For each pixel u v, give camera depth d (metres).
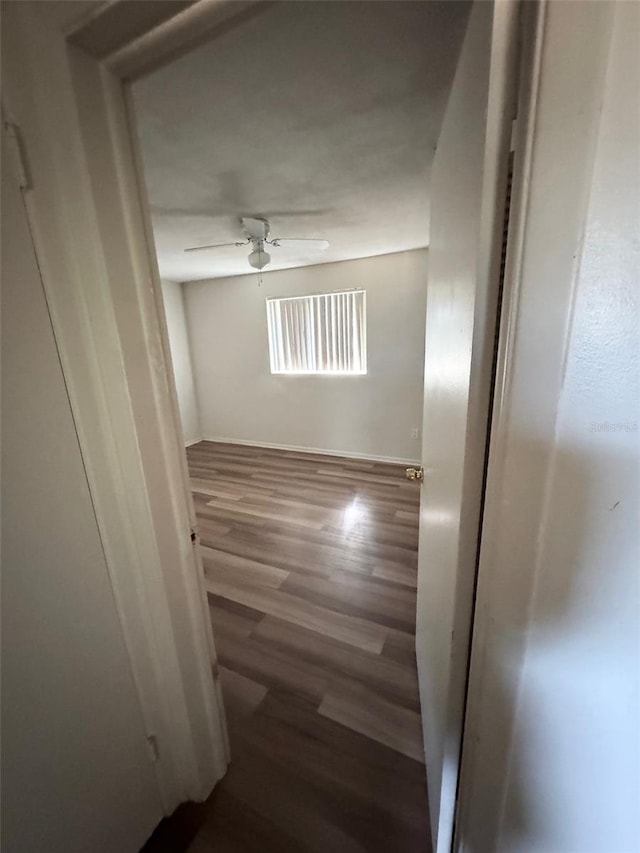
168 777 1.09
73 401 0.78
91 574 0.85
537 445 0.44
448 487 0.78
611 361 0.38
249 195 1.99
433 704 1.01
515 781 0.58
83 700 0.85
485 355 0.51
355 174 1.76
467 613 0.65
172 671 1.01
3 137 0.63
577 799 0.51
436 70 1.09
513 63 0.39
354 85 1.15
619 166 0.34
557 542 0.45
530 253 0.39
